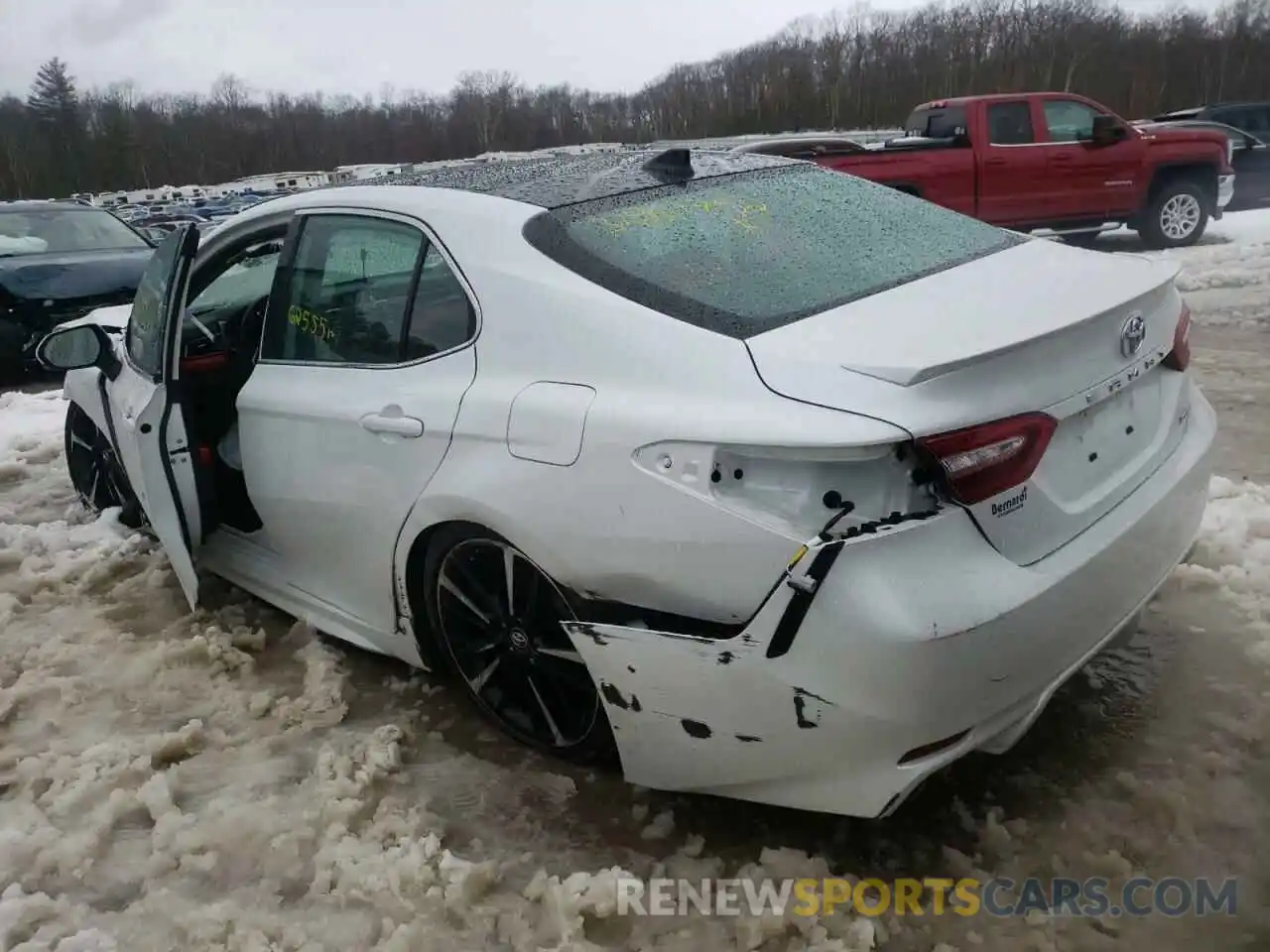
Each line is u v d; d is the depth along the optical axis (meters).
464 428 2.58
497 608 2.77
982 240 2.95
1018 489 2.10
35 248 9.05
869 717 2.02
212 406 3.79
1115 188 11.62
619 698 2.34
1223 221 13.76
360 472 2.90
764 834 2.52
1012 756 2.73
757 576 2.07
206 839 2.56
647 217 2.78
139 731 3.07
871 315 2.29
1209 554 3.64
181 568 3.42
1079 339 2.24
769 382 2.13
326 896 2.37
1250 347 6.75
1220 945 2.13
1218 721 2.81
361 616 3.17
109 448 4.51
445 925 2.28
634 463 2.22
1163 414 2.63
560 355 2.46
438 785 2.77
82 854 2.52
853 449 1.98
